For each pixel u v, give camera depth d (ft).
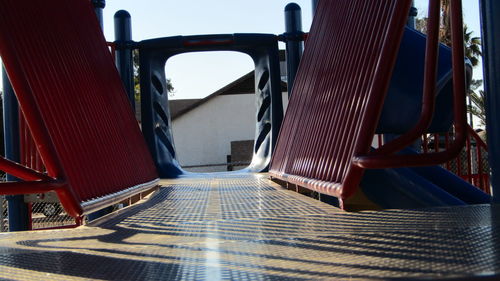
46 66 13.61
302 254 7.00
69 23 17.60
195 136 127.54
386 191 17.65
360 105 12.21
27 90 10.07
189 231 10.01
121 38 31.12
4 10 12.04
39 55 13.35
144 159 23.09
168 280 5.93
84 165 13.80
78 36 18.30
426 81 10.57
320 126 16.26
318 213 11.59
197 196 18.38
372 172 17.56
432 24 10.60
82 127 15.01
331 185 12.34
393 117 18.49
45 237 9.92
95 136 16.12
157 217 12.73
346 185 10.97
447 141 22.27
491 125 11.50
